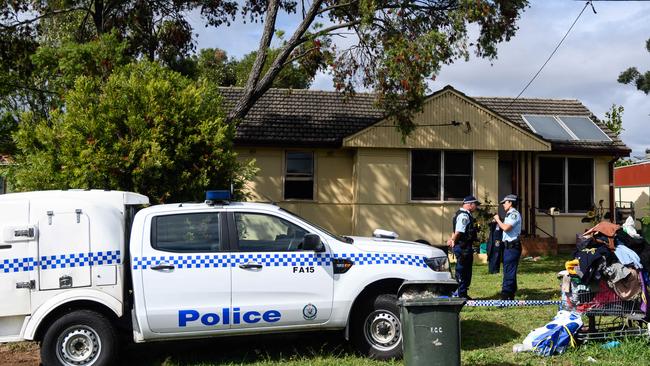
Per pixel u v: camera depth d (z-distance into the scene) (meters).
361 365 6.69
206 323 6.63
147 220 6.76
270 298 6.76
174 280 6.60
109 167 8.91
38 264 6.45
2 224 6.42
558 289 11.51
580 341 7.09
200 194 9.46
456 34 13.51
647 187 24.08
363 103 19.14
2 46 16.53
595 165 18.67
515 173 18.39
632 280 7.06
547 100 20.80
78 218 6.59
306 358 7.12
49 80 16.48
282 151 17.56
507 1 13.79
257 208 7.02
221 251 6.76
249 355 7.35
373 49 14.32
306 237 6.80
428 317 5.62
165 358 7.29
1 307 6.34
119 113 9.21
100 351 6.52
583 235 7.50
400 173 17.08
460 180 17.38
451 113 17.06
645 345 6.95
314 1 14.71
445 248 15.65
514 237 9.79
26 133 9.84
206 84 10.58
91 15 17.91
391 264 7.02
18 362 7.29
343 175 17.81
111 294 6.59
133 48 16.67
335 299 6.88
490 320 8.71
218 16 17.42
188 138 9.41
